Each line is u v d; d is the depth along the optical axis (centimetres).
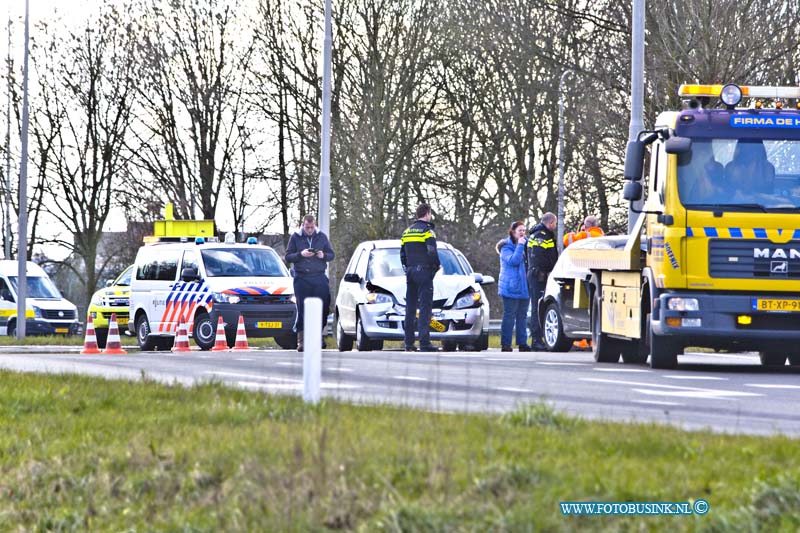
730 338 4056
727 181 4075
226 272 7288
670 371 4112
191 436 2103
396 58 11625
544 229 6200
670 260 4056
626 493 1493
